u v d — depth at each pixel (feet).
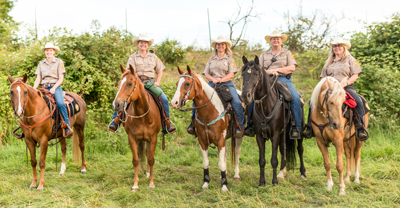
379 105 26.30
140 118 15.34
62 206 13.10
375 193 14.28
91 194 14.66
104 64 26.66
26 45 33.50
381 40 33.63
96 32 28.37
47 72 17.49
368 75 27.91
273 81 15.90
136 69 17.97
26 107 15.02
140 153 17.98
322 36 42.06
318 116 14.74
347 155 16.49
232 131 16.37
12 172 18.40
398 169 17.16
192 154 22.25
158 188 15.69
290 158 17.25
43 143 15.78
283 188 14.97
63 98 17.08
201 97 15.07
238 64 35.86
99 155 21.72
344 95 13.09
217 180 17.17
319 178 17.24
